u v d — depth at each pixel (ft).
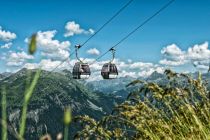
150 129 13.37
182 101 13.76
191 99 13.83
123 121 13.78
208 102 13.52
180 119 13.44
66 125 3.93
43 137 4.09
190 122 13.53
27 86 4.55
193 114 12.75
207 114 13.37
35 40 3.96
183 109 13.60
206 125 13.07
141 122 13.67
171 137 12.89
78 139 13.83
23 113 4.53
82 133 13.76
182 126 13.19
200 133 12.59
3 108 4.70
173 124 13.50
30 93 4.53
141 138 13.41
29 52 3.96
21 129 4.51
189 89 13.84
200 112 13.44
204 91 13.61
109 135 13.75
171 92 13.84
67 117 3.93
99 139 13.69
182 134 13.08
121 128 13.75
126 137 13.57
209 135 12.48
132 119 13.76
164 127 13.10
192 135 12.70
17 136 4.46
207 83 13.88
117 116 13.83
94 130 13.78
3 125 4.54
